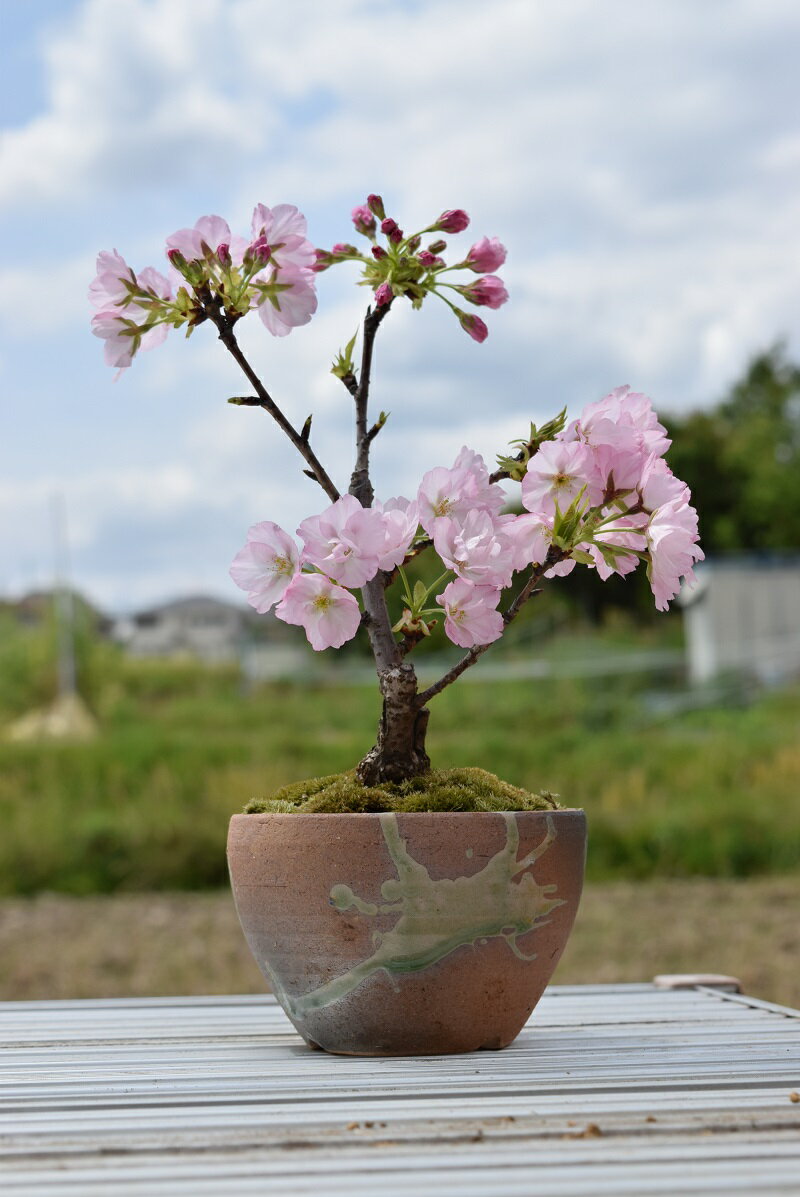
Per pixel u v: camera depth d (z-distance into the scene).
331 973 1.71
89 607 20.36
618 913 7.15
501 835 1.71
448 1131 1.26
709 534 31.00
